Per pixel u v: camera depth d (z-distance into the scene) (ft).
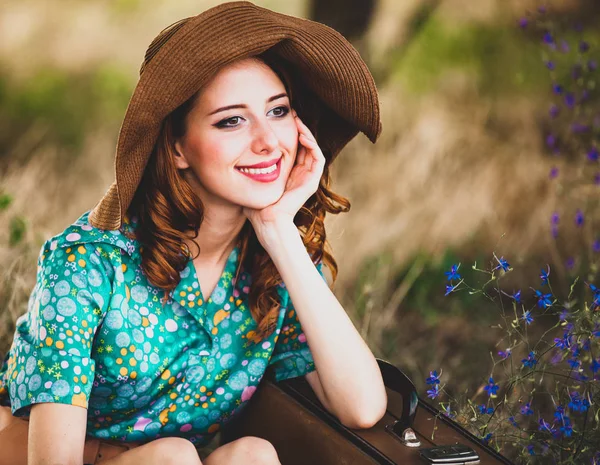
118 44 33.94
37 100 30.42
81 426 9.62
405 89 27.14
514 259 18.94
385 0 28.14
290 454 10.57
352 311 17.22
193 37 9.41
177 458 9.46
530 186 21.01
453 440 9.90
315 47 10.20
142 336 10.30
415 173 21.49
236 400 11.02
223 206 10.50
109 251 10.06
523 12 29.01
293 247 10.53
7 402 10.60
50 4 35.12
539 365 12.76
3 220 16.06
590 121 17.93
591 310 11.26
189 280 10.52
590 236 16.99
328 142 11.43
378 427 10.27
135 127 9.50
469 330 17.53
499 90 26.86
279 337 11.31
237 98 9.89
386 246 19.43
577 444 11.19
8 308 14.49
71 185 22.79
